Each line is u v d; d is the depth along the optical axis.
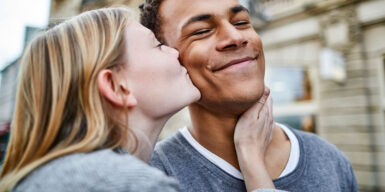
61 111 0.52
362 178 3.71
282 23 4.87
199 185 0.75
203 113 0.83
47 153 0.50
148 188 0.38
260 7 4.86
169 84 0.65
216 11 0.73
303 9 4.51
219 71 0.74
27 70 0.59
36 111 0.53
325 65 3.79
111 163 0.42
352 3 4.00
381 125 3.68
